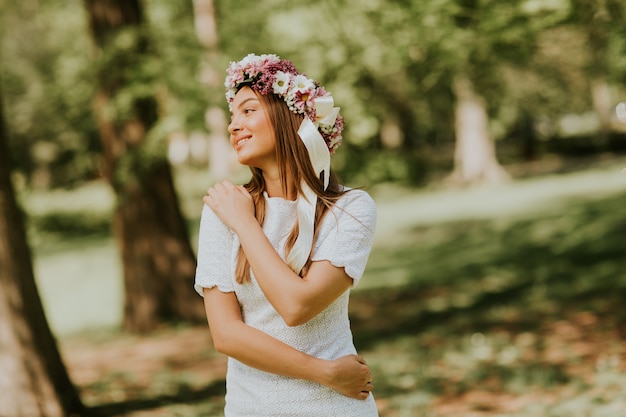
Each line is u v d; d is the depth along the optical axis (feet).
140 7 30.17
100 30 29.45
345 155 31.17
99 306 43.96
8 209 17.19
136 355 28.99
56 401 17.49
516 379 20.04
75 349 31.48
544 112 90.53
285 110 6.55
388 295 38.34
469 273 41.42
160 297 33.37
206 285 6.45
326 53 28.02
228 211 6.40
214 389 22.52
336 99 28.73
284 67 6.66
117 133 30.68
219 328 6.35
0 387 16.74
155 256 33.32
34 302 17.46
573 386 18.79
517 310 30.14
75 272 57.82
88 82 28.02
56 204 85.61
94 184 96.94
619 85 28.25
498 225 56.24
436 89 35.47
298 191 6.48
